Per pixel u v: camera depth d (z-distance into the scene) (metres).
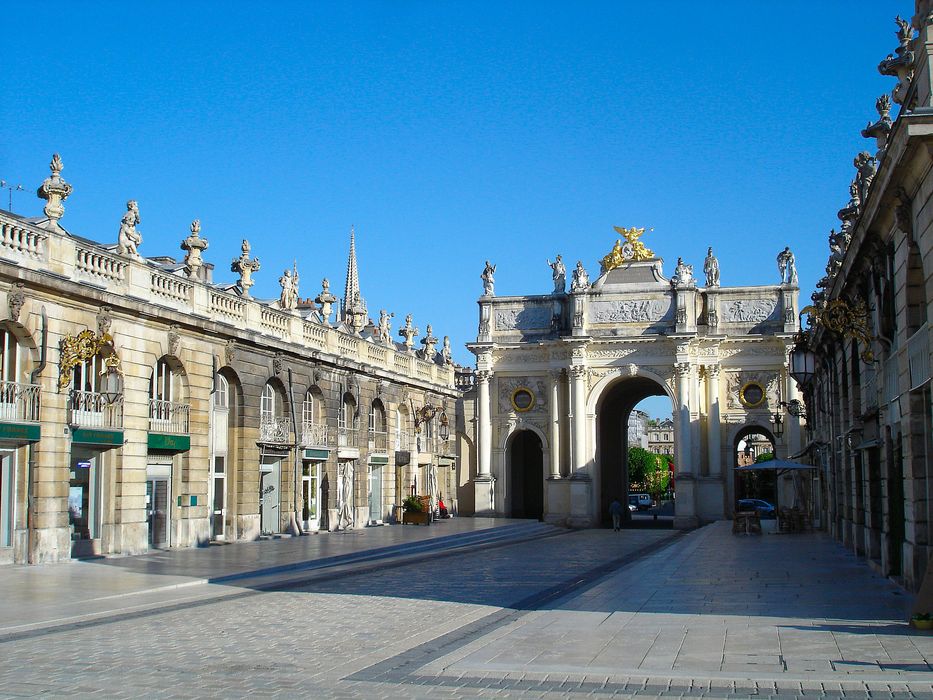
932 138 17.00
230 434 40.06
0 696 11.52
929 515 19.94
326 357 47.47
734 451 66.38
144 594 22.16
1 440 27.73
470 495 73.19
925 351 18.91
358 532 47.97
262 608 19.98
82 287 30.16
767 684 11.84
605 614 18.30
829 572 26.28
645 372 67.25
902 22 21.25
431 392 64.50
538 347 70.31
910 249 19.77
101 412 31.73
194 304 37.06
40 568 27.58
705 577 25.56
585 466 67.31
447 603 20.98
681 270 67.19
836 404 39.31
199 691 11.85
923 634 15.21
